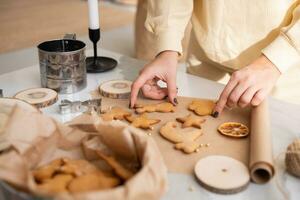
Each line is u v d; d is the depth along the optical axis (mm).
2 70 1245
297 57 693
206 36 865
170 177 507
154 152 438
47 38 1567
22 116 475
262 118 601
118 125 490
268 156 494
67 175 445
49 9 2088
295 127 638
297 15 739
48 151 489
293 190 490
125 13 2141
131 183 382
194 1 863
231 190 475
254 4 787
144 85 729
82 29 1714
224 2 810
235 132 605
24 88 793
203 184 486
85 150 495
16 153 427
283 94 862
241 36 830
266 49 696
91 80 836
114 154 494
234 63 863
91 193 365
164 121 646
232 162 521
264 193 483
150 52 1416
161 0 787
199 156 549
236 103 646
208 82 822
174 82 725
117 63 928
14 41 1531
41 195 365
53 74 753
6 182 397
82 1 2312
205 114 665
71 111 689
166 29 778
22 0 2262
